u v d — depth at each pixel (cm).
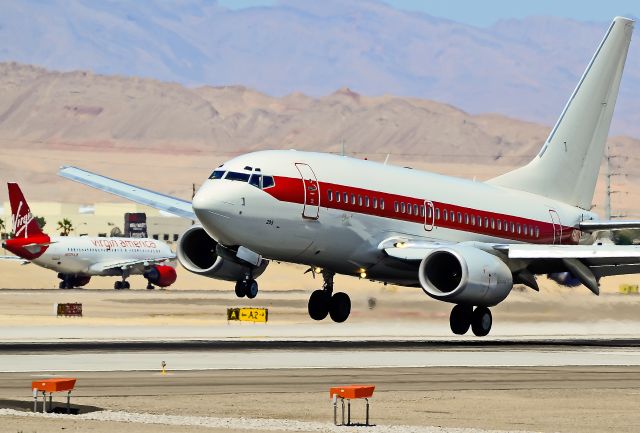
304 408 6556
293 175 11312
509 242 13762
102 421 5934
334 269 12169
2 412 6231
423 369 8731
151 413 6312
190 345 11056
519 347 11300
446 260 12006
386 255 12125
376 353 10156
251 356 9725
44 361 9150
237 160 11225
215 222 10862
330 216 11575
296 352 10200
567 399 7031
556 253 11994
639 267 13075
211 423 5938
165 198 12812
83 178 13062
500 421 6191
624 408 6669
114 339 12106
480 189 13600
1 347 10675
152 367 8700
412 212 12475
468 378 8106
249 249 11238
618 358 9919
